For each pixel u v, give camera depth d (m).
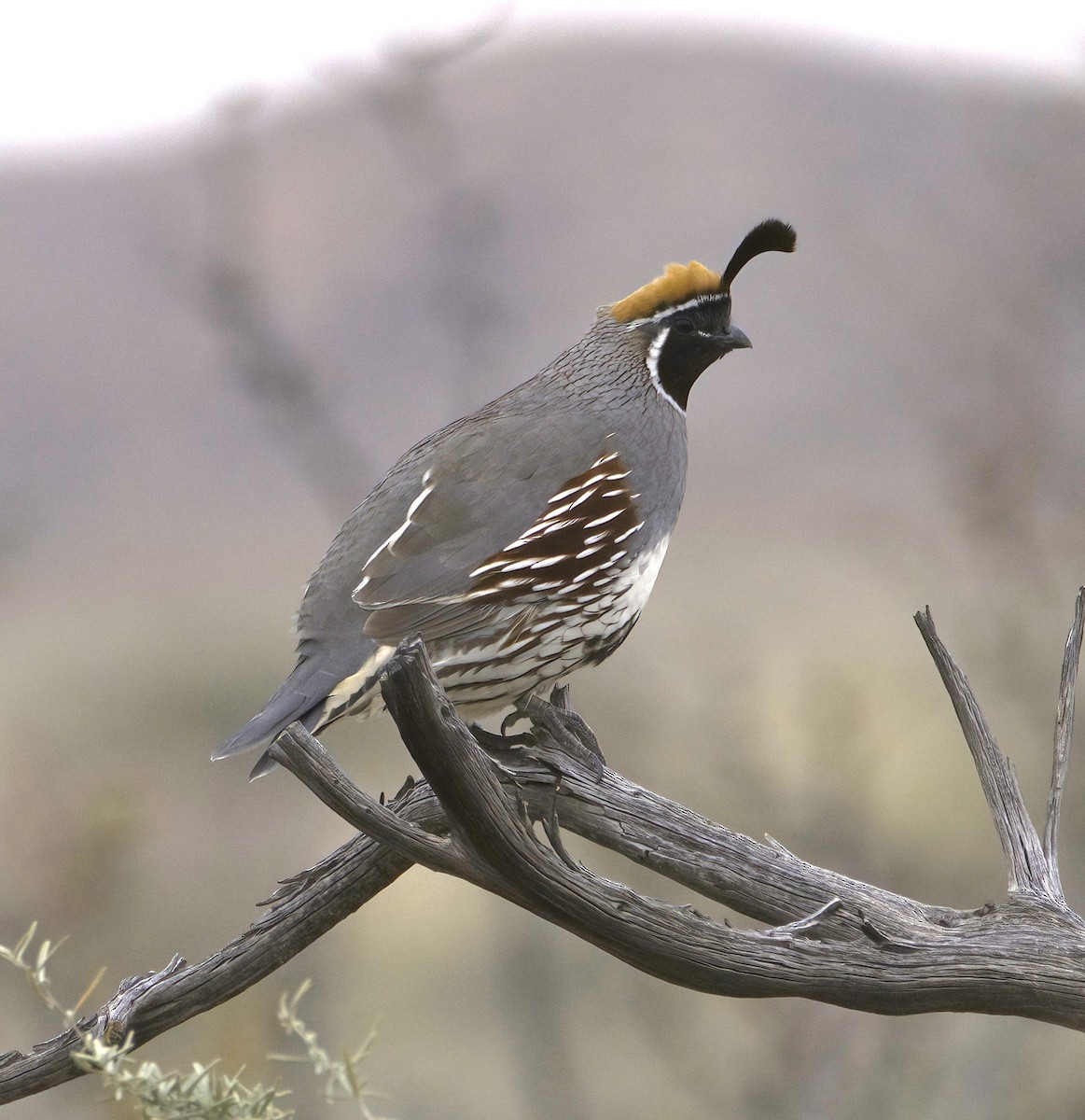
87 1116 9.95
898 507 17.66
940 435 13.31
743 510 45.88
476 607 7.37
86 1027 4.70
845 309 18.67
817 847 11.36
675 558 37.91
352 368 50.88
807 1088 9.51
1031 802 11.59
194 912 14.05
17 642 32.75
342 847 5.05
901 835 12.20
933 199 13.98
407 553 7.41
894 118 36.06
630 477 7.74
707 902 11.46
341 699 7.14
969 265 13.29
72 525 56.53
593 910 3.99
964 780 12.98
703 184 78.12
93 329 73.81
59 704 24.27
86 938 10.52
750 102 84.88
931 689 14.34
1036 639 12.24
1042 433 12.50
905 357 14.15
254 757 19.52
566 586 7.52
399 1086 10.80
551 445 7.67
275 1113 3.96
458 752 3.80
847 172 15.91
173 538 54.44
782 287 64.50
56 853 10.49
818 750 11.55
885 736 12.63
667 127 82.12
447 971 12.52
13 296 76.56
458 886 13.84
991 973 4.21
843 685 11.82
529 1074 10.41
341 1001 11.94
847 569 28.34
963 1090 9.37
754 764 11.60
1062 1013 4.25
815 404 59.62
